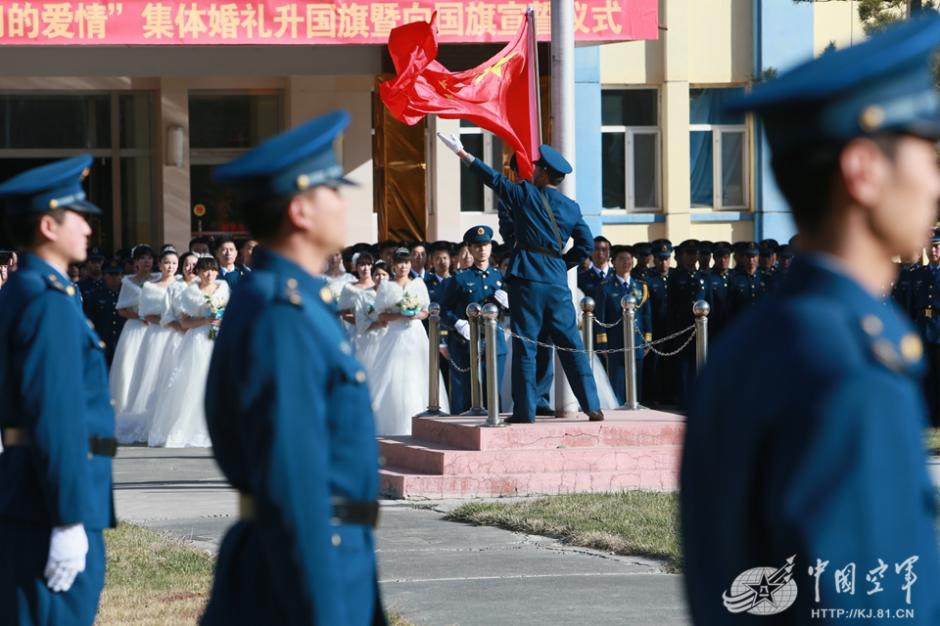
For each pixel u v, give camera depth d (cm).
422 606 753
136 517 1068
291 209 362
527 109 1416
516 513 1022
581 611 737
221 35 1658
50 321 470
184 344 1533
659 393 1759
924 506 218
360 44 1717
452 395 1484
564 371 1250
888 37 230
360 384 359
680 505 245
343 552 353
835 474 212
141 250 1619
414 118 1410
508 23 1731
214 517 1071
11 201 486
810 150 227
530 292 1189
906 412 215
